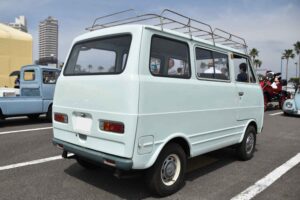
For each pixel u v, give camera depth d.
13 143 7.08
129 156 3.54
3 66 22.39
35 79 10.20
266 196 4.21
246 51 6.07
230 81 5.33
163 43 3.98
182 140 4.28
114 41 3.96
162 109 3.84
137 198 4.03
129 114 3.52
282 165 5.76
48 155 6.05
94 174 4.94
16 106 9.37
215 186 4.55
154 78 3.76
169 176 4.13
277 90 16.88
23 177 4.75
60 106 4.51
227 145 5.32
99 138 3.86
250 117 5.99
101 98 3.83
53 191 4.21
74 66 4.52
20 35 23.44
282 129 10.24
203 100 4.55
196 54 4.54
